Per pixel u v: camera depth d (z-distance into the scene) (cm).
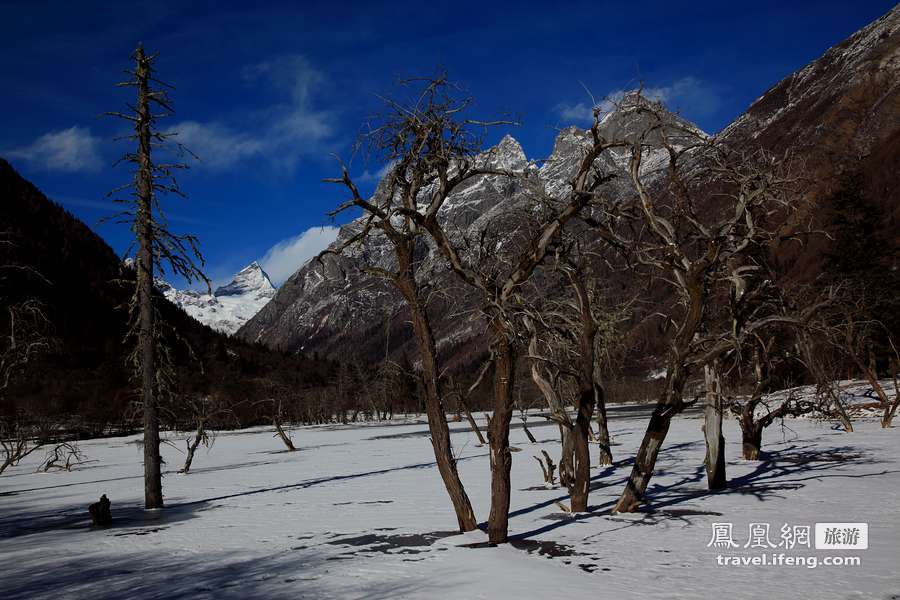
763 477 2164
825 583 1009
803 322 1630
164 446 7025
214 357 13438
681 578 1069
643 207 1574
